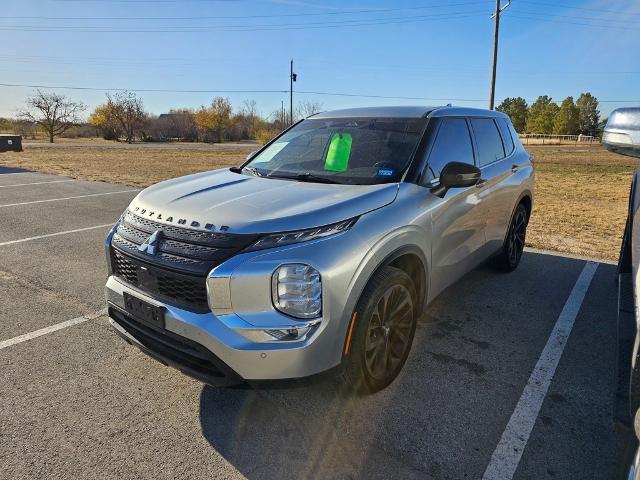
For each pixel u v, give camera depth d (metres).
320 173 3.32
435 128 3.52
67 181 13.04
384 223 2.65
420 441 2.46
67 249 5.95
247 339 2.26
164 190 3.07
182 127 82.88
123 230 2.85
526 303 4.31
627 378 1.93
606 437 2.51
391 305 2.80
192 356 2.40
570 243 6.62
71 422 2.60
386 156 3.29
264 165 3.69
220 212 2.54
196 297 2.36
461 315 4.03
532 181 5.20
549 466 2.29
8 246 6.08
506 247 4.85
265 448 2.42
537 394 2.89
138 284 2.65
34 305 4.16
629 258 3.84
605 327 3.83
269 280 2.25
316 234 2.38
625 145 1.90
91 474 2.22
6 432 2.51
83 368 3.15
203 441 2.46
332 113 4.20
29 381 2.99
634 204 3.42
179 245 2.45
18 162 20.23
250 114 90.94
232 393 2.89
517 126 111.25
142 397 2.84
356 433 2.53
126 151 36.22
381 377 2.81
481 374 3.11
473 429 2.56
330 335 2.35
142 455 2.35
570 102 92.88
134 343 2.71
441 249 3.28
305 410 2.72
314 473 2.24
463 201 3.51
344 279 2.37
